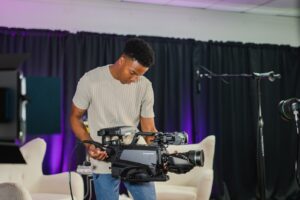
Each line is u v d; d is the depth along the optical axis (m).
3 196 2.35
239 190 4.92
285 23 5.37
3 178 3.35
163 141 1.80
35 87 1.29
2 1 4.39
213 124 4.88
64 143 4.39
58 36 4.44
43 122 1.30
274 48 5.15
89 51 4.49
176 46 4.81
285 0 4.69
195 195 3.48
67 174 3.43
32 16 4.47
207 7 4.94
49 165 4.36
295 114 2.73
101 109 1.94
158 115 4.71
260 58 5.10
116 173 1.77
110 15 4.71
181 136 1.82
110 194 1.92
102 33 4.57
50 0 4.51
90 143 1.82
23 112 1.26
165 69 4.75
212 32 5.08
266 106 5.07
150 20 4.86
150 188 1.96
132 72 1.87
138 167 1.72
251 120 5.02
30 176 3.52
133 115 2.00
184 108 4.81
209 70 4.90
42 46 4.37
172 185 3.85
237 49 5.04
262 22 5.28
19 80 1.26
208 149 3.87
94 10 4.66
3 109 1.26
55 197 3.16
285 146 5.14
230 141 4.95
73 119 2.00
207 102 4.89
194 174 3.85
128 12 4.78
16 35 4.32
